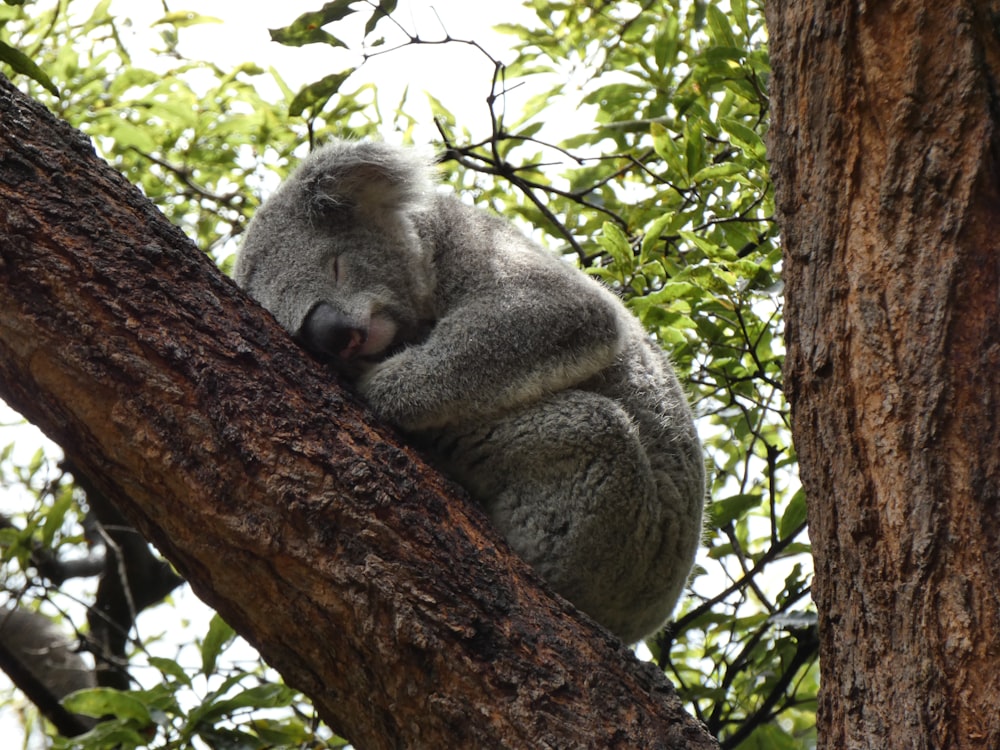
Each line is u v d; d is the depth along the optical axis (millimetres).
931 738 2869
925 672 2902
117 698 5078
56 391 3355
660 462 5184
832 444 3164
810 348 3223
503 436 4859
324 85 5520
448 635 3270
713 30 5922
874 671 3033
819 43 3166
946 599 2906
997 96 2949
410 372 4773
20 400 3461
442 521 3480
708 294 5504
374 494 3398
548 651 3328
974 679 2844
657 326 6055
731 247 5898
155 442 3328
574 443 4801
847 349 3143
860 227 3133
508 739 3189
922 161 3020
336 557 3314
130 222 3561
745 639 5785
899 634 2990
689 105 6098
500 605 3375
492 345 4832
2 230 3348
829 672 3164
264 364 3533
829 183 3176
